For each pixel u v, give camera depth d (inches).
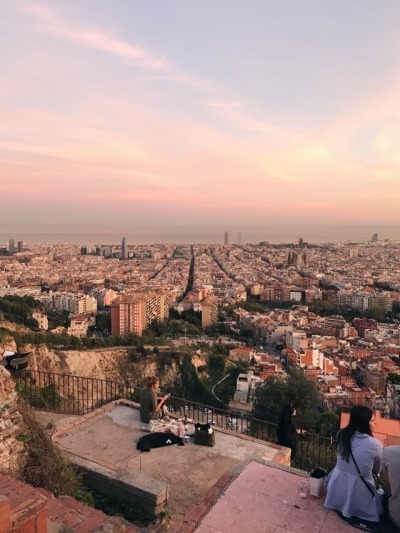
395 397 1831.9
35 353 1620.3
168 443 353.1
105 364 1935.3
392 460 193.5
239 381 2080.5
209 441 353.7
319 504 211.5
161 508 272.2
